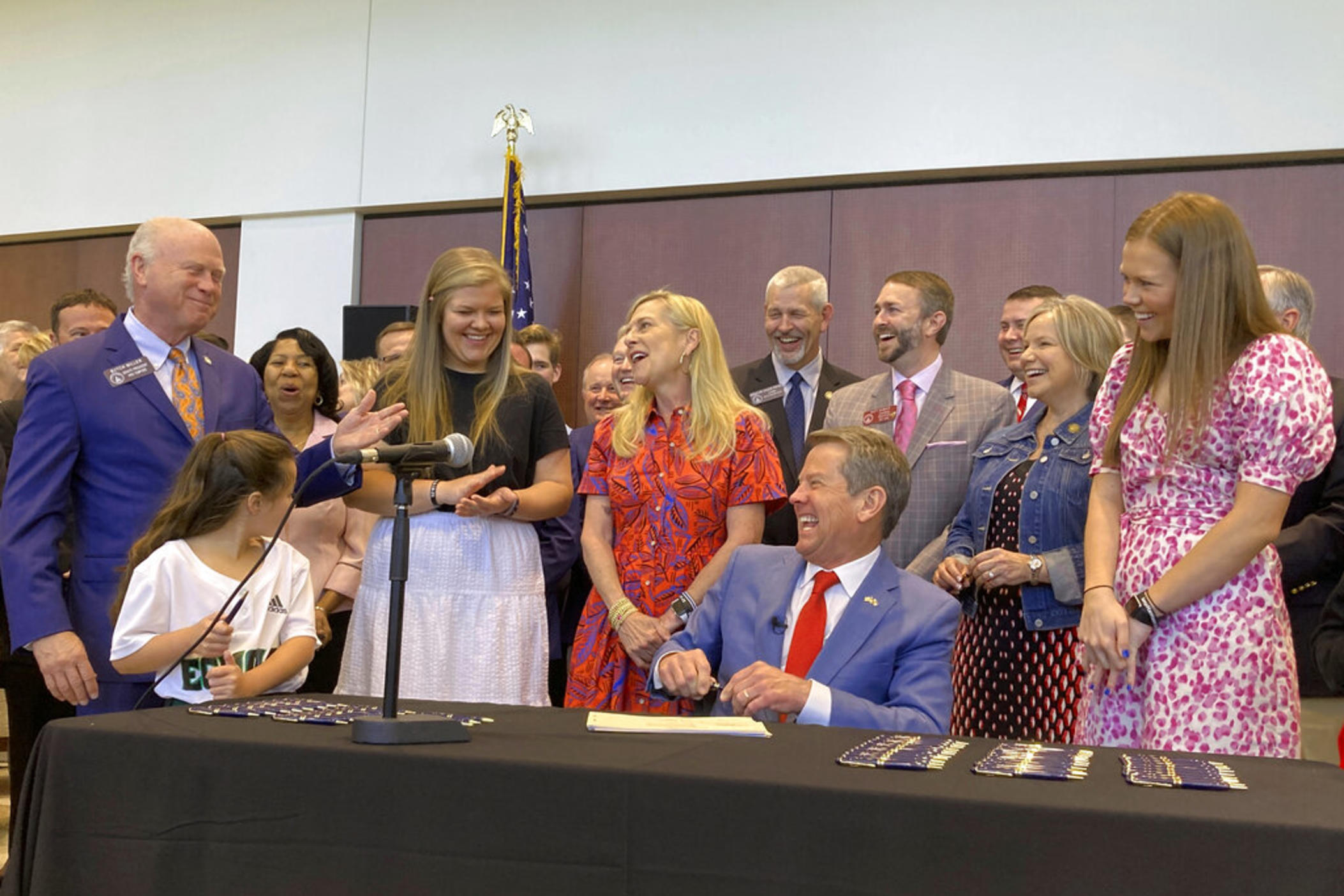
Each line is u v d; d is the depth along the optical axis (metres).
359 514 3.91
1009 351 4.42
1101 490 2.50
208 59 7.67
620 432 3.37
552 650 3.70
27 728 3.77
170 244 2.91
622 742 1.81
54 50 8.11
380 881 1.66
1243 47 5.69
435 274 3.19
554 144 6.84
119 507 2.83
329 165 7.31
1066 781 1.55
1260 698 2.24
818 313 4.39
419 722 1.78
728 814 1.51
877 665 2.47
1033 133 5.98
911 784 1.51
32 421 2.79
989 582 3.00
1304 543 3.00
